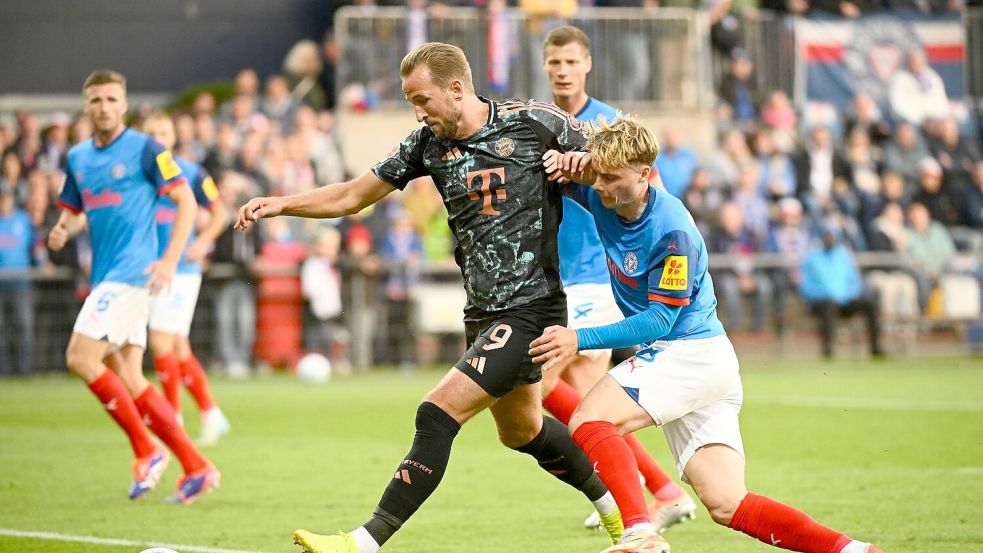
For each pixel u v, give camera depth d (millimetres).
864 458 31141
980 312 65000
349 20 67062
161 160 27031
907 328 64688
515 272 18031
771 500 17141
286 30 77312
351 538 17359
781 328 63062
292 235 58781
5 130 61062
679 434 18000
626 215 17703
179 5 76188
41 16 75000
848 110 71000
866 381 52750
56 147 60750
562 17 67062
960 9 72188
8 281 56812
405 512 17609
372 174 18984
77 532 22891
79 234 57375
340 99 67000
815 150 67188
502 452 33719
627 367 18000
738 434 17859
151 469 26266
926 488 26484
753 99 69500
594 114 24641
